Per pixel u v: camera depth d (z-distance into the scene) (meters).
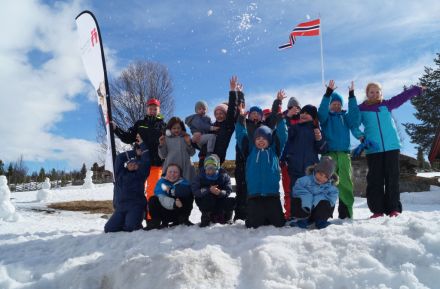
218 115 6.50
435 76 35.50
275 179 5.27
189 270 3.65
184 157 6.25
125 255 4.38
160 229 5.49
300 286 3.41
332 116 6.00
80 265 4.17
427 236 3.76
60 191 18.61
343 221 5.17
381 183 5.70
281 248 3.94
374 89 5.93
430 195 13.30
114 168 6.22
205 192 5.55
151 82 26.95
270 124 5.75
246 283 3.56
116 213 5.95
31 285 3.94
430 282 3.29
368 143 5.68
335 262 3.65
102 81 6.88
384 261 3.60
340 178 5.81
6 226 7.57
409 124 36.91
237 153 6.12
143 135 6.65
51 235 5.92
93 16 6.96
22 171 53.00
